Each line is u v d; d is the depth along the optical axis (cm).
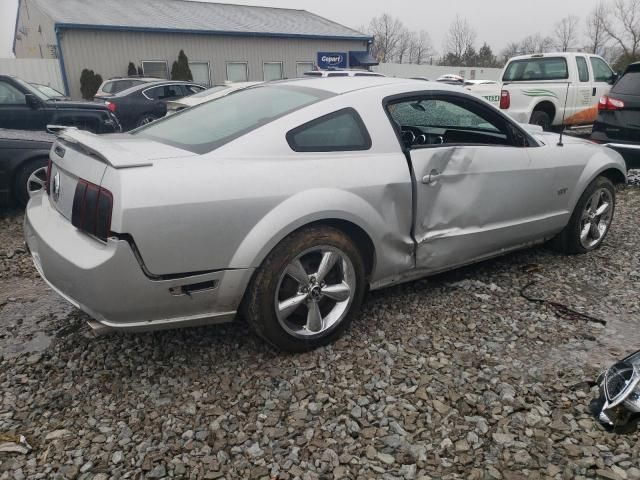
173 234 243
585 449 224
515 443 229
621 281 397
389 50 6262
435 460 221
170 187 243
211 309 268
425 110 367
